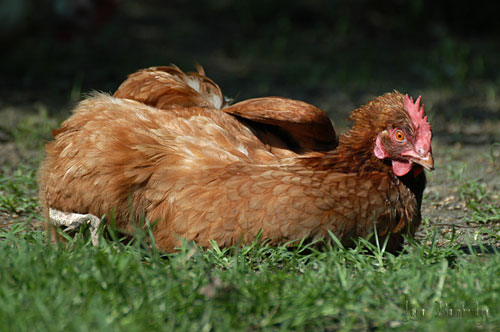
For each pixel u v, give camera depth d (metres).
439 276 5.30
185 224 5.85
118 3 14.41
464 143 11.73
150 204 6.05
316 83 15.70
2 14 13.77
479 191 8.97
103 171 6.09
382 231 5.90
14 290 4.78
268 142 6.95
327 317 4.86
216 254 5.69
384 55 18.53
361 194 5.82
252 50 18.50
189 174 5.98
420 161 5.86
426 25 21.02
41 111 12.14
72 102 13.21
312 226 5.67
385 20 21.42
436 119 13.30
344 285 5.08
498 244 6.95
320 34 20.48
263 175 5.86
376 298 5.07
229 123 6.84
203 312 4.64
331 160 6.14
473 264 5.50
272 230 5.68
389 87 15.54
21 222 7.12
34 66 15.57
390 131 6.00
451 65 17.48
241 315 4.70
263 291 4.89
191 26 20.97
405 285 5.22
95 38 18.47
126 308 4.63
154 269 5.20
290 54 18.44
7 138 11.00
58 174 6.39
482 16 21.00
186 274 5.10
